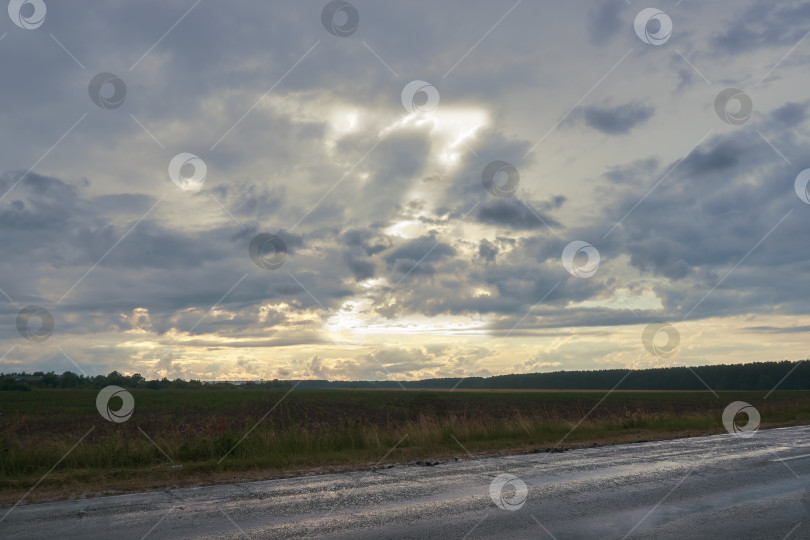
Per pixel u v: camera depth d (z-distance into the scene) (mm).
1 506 7492
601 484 8586
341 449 14031
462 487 8453
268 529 6035
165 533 5918
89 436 24703
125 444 12547
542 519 6395
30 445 11555
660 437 16328
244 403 73188
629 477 9211
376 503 7332
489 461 11453
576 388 195750
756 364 155125
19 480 9445
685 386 163375
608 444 14609
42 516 6824
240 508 7102
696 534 5762
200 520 6477
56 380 141250
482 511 6816
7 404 66688
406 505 7188
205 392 137000
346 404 69688
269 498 7742
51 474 10117
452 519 6422
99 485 9016
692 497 7574
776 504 7133
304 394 119688
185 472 10289
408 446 14594
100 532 6000
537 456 12211
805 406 31344
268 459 11750
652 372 173875
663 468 10180
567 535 5734
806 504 7133
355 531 5922
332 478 9484
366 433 15133
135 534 5895
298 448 13586
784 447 13359
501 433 16984
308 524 6234
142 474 10062
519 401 73000
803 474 9430
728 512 6707
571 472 9820
